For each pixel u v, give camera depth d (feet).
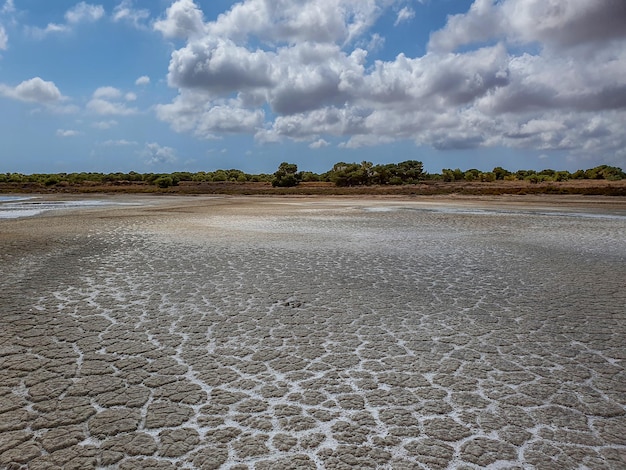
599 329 20.02
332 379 15.08
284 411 13.04
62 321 20.76
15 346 17.80
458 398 13.84
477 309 23.02
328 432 12.01
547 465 10.68
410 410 13.14
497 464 10.72
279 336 19.04
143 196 190.90
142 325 20.29
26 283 27.86
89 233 53.88
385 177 284.82
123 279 29.19
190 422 12.48
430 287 27.63
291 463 10.74
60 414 12.87
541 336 19.15
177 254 38.83
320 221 72.13
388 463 10.75
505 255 39.37
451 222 70.79
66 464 10.70
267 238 49.90
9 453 11.09
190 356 16.93
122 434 11.91
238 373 15.51
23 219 76.02
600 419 12.69
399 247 43.70
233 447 11.36
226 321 20.90
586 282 29.01
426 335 19.26
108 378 15.10
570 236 52.85
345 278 29.94
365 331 19.70
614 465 10.70
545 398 13.85
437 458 10.93
